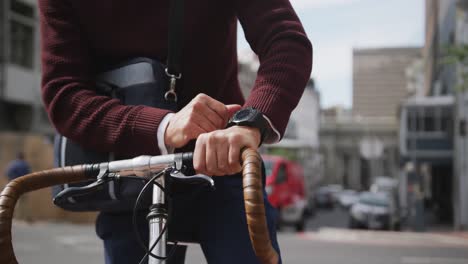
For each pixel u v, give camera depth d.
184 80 1.75
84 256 9.26
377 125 77.44
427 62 54.78
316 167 57.22
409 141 34.97
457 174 25.36
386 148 76.88
